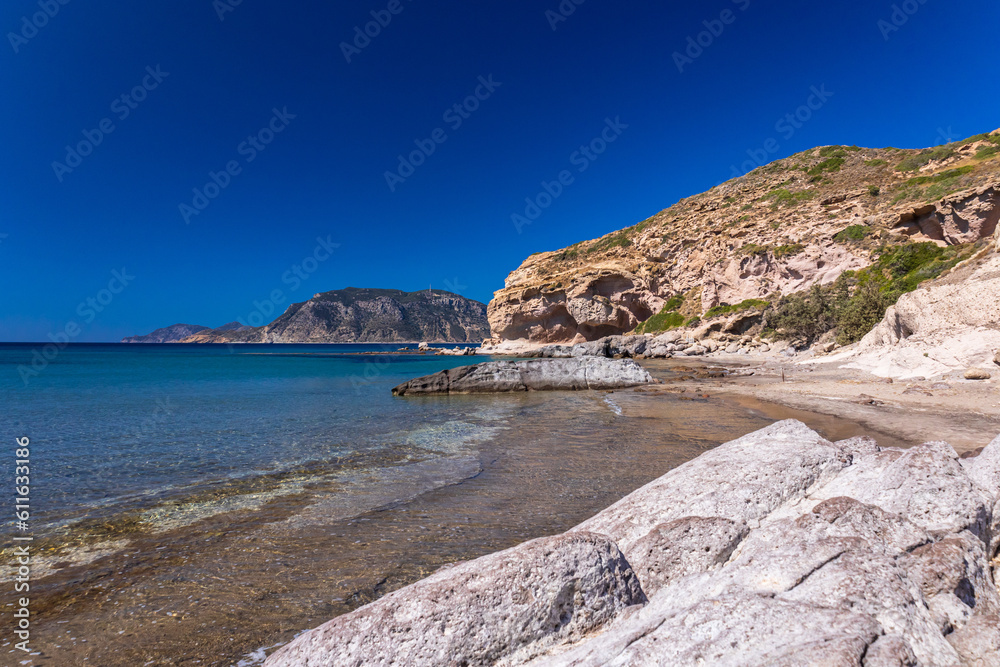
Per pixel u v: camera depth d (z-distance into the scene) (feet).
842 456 15.12
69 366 153.58
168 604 15.53
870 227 169.27
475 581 9.46
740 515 13.25
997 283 63.77
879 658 6.77
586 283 248.32
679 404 62.95
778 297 181.57
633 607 10.01
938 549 10.19
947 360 64.13
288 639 13.70
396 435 44.47
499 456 35.76
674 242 242.99
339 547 19.84
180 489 27.96
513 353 255.50
